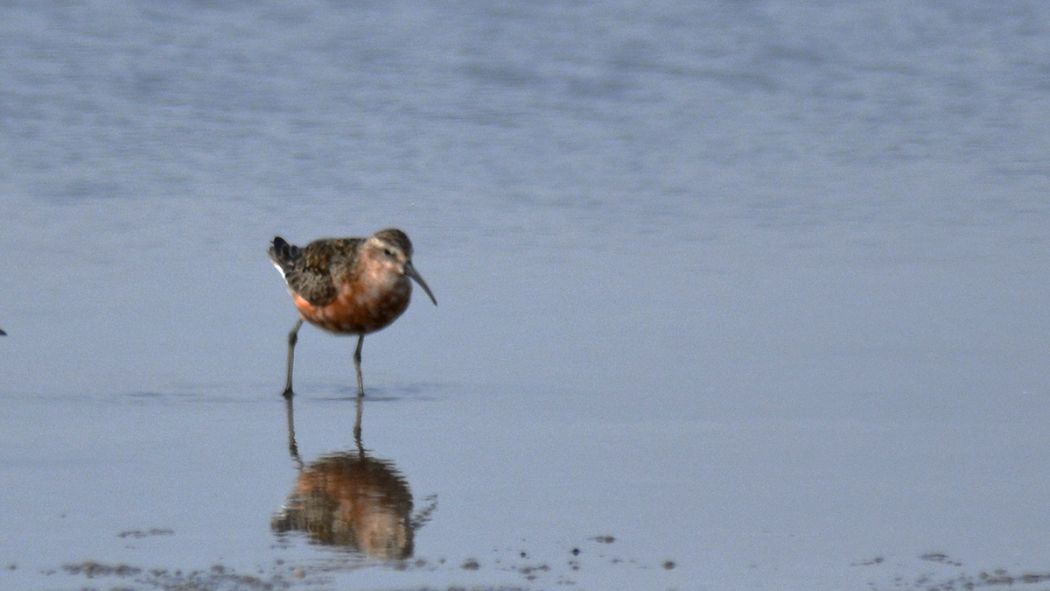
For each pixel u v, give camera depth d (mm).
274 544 11352
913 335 16859
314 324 16000
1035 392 15102
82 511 11969
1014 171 22594
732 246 19750
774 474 12969
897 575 10914
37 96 24000
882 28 28141
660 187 21844
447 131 23641
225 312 17594
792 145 23594
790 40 27344
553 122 24203
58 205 20547
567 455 13469
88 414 14516
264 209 20578
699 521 11906
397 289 15711
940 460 13281
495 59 26234
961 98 25531
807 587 10703
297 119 23844
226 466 13156
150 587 10453
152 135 23062
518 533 11641
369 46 26625
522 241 19750
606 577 10828
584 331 17062
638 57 26469
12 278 18188
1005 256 19359
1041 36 28047
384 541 11438
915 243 19859
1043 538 11578
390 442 13867
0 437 13773
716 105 25078
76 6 27625
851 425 14227
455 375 15891
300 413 14750
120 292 17938
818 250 19625
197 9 27797
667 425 14266
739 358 16203
